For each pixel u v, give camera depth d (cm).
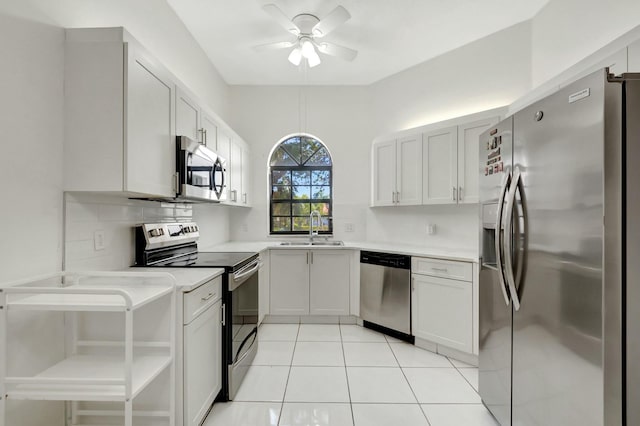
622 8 189
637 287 101
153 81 164
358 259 324
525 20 269
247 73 362
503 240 151
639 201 101
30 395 112
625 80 100
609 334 101
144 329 149
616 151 100
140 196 182
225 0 237
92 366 134
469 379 219
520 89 273
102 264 170
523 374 140
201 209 307
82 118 142
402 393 201
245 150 362
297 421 173
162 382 150
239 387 206
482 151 180
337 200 395
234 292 197
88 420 149
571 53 227
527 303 136
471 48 299
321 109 396
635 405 102
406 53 318
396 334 296
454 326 245
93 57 142
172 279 143
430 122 330
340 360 247
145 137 156
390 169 333
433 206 323
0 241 117
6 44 118
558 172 118
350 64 340
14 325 123
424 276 265
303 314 330
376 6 245
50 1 136
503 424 158
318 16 253
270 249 330
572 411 113
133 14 194
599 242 102
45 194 135
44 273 135
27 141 127
